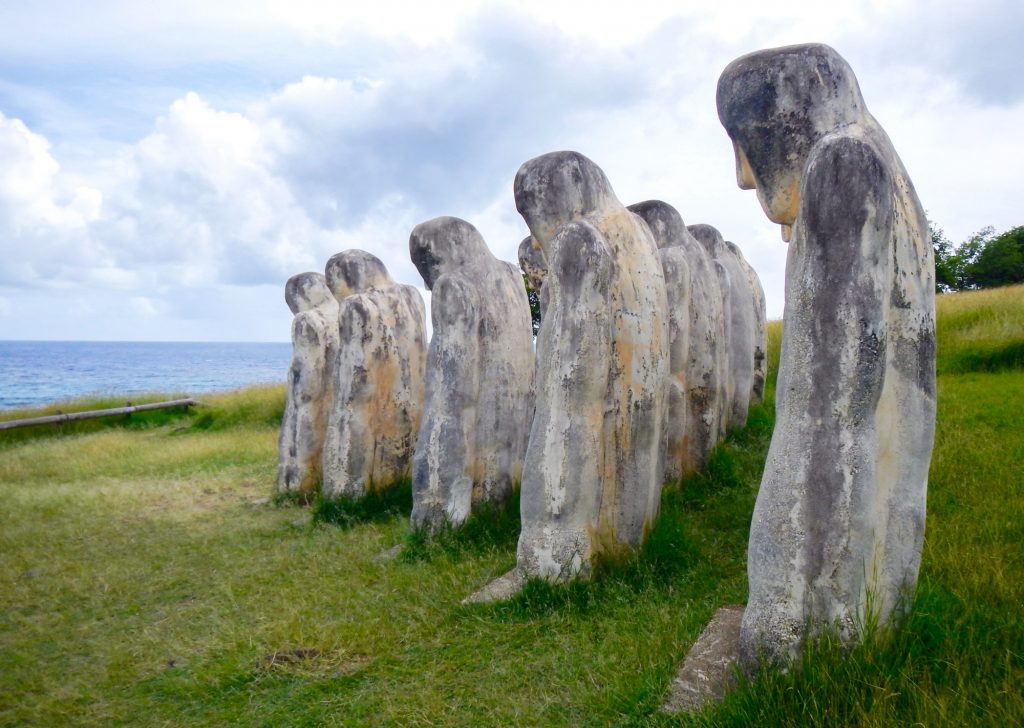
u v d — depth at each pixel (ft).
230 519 26.99
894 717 9.89
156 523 26.58
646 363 17.35
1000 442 24.66
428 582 18.19
